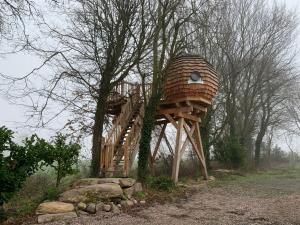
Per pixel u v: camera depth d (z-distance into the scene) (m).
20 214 10.65
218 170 25.20
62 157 12.30
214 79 19.38
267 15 29.84
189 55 19.34
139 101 19.75
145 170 15.95
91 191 11.66
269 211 12.05
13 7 10.94
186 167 24.84
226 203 13.65
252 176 24.05
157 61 17.66
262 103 32.53
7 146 10.98
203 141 25.08
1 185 10.45
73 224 9.80
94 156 16.53
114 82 17.34
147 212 11.63
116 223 10.05
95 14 17.16
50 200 11.53
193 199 14.48
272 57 30.38
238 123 31.06
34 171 11.68
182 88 18.77
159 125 23.00
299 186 18.56
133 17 17.61
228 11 28.17
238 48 28.97
